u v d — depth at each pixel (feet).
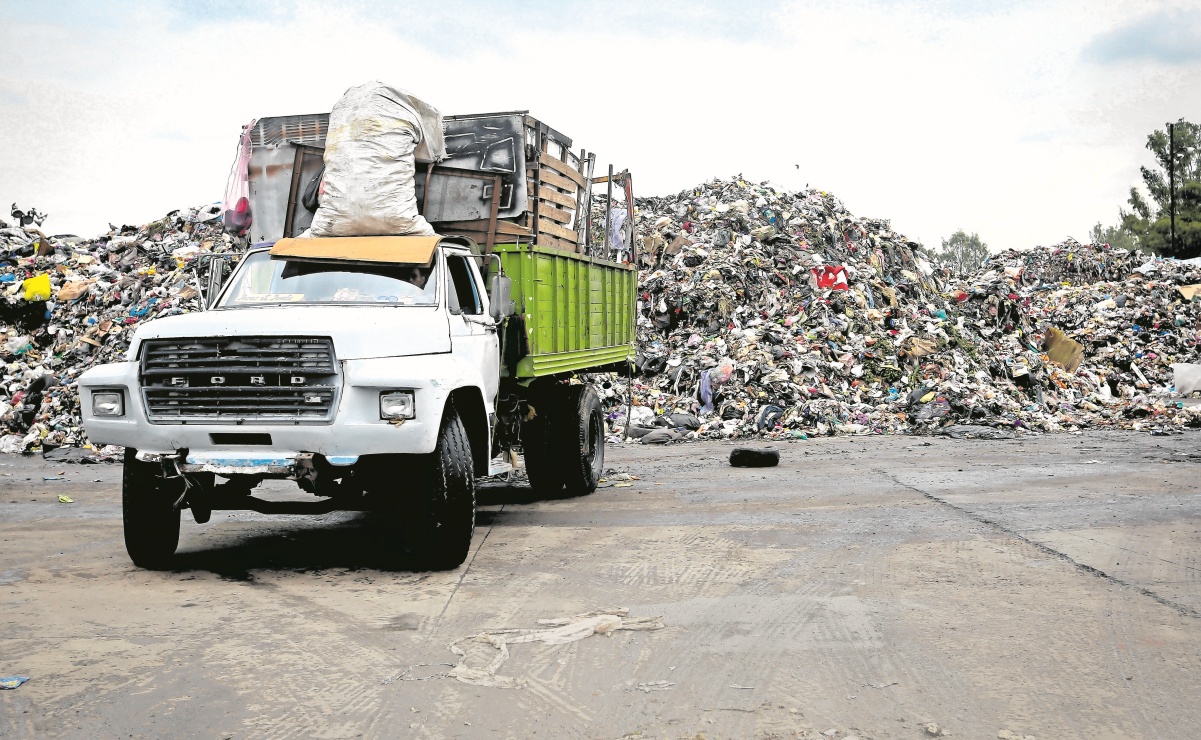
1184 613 19.16
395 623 19.01
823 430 57.16
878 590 21.22
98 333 63.57
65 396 56.18
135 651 17.31
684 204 87.86
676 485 38.34
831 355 67.21
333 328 22.21
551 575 22.97
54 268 72.49
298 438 22.09
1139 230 183.93
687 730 13.62
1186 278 108.17
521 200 31.27
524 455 35.09
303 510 23.67
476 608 20.04
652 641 17.70
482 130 31.73
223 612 19.97
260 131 32.37
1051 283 115.14
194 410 22.57
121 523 31.17
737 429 56.90
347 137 27.78
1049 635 17.79
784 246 79.77
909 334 70.95
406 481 23.13
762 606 19.98
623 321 42.83
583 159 38.96
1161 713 14.07
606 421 58.39
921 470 41.47
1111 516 29.89
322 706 14.57
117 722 13.97
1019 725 13.67
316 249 27.17
